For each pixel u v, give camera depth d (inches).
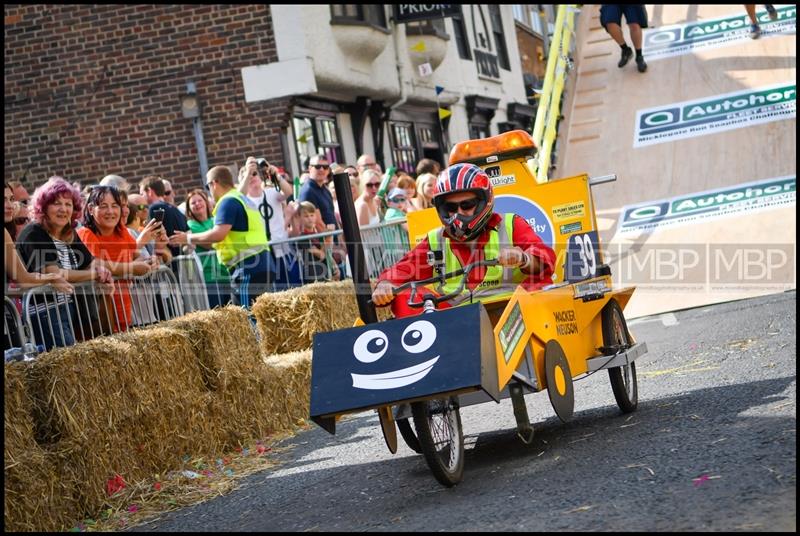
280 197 565.6
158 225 438.0
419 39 996.6
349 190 301.9
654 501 226.5
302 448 375.2
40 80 785.6
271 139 772.6
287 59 768.9
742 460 248.1
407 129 1043.3
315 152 831.1
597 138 784.3
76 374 307.9
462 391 260.4
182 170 780.6
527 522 225.8
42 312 359.9
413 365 266.2
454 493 267.1
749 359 393.1
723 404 319.9
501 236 320.5
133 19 777.6
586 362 333.1
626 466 262.2
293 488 309.0
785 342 411.8
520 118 1433.3
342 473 320.5
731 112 754.8
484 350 265.3
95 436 309.4
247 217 515.8
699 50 855.7
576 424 334.6
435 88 1034.7
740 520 203.6
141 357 338.3
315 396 269.4
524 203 384.5
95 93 783.1
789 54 806.5
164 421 345.4
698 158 714.2
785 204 627.2
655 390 370.9
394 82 944.9
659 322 537.0
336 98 869.2
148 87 779.4
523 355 297.1
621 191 711.1
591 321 344.5
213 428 373.7
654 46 887.7
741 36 855.1
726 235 612.7
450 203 312.5
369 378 268.2
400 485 289.4
